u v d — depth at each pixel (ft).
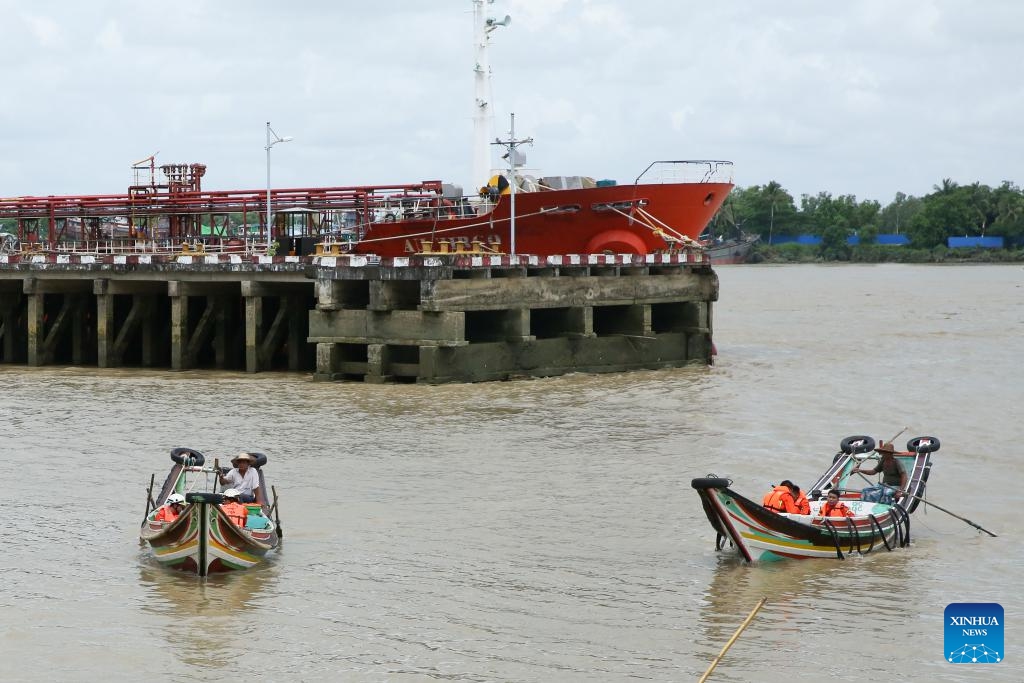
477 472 96.58
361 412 124.77
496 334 151.84
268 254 180.75
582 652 59.62
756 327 247.70
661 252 170.71
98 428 115.55
